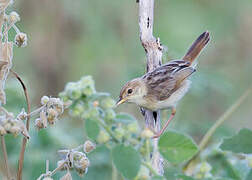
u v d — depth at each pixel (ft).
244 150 15.31
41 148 29.76
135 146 13.70
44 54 59.72
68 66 60.03
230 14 63.67
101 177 29.60
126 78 37.32
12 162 28.22
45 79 59.31
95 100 13.46
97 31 59.72
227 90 42.32
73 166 16.42
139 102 31.89
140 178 13.57
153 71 31.73
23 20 59.72
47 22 60.13
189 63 34.35
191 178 14.48
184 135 14.05
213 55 63.31
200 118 47.09
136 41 59.72
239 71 62.75
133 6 60.23
